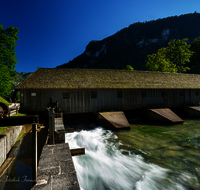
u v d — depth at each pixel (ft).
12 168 16.30
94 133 34.17
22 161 18.39
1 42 65.98
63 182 9.38
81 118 51.03
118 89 50.65
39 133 33.22
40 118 43.19
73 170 11.04
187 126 39.75
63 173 10.56
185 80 62.34
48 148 16.16
